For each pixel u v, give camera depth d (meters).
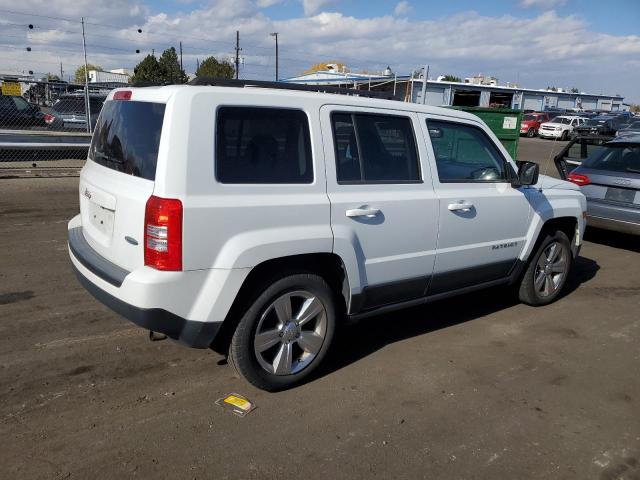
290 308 3.54
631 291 6.12
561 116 38.44
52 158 12.93
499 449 3.10
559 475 2.90
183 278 3.05
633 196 7.27
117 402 3.38
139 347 4.13
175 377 3.73
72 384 3.56
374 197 3.77
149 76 43.78
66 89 19.41
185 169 3.02
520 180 4.67
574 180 7.96
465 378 3.92
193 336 3.20
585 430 3.33
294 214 3.37
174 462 2.85
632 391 3.83
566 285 6.27
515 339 4.65
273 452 2.98
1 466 2.75
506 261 4.88
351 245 3.64
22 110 16.08
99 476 2.72
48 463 2.79
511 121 11.84
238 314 3.36
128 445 2.97
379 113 3.88
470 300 5.61
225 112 3.17
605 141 8.70
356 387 3.72
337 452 3.00
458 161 4.46
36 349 4.00
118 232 3.25
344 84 33.00
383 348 4.37
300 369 3.66
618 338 4.76
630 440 3.25
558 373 4.06
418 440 3.15
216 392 3.56
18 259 6.04
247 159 3.25
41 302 4.86
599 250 8.05
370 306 3.99
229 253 3.15
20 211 8.37
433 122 4.27
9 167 11.80
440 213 4.17
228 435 3.11
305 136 3.49
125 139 3.43
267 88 3.55
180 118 3.03
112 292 3.21
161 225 2.98
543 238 5.26
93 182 3.65
